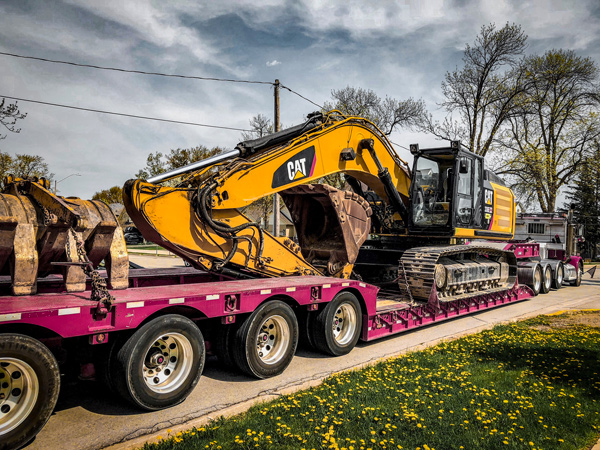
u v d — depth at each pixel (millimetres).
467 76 28828
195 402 4613
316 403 4395
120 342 4230
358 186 10016
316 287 5973
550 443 3689
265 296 5340
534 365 5867
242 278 6574
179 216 5391
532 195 29594
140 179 5051
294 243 6859
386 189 8922
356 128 8062
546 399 4656
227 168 5887
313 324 6301
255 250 6273
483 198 10250
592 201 39938
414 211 9562
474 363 5938
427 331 8328
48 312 3580
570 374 5531
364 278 10508
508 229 11719
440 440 3672
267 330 5598
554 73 29453
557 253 16547
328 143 7402
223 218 5895
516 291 11875
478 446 3582
